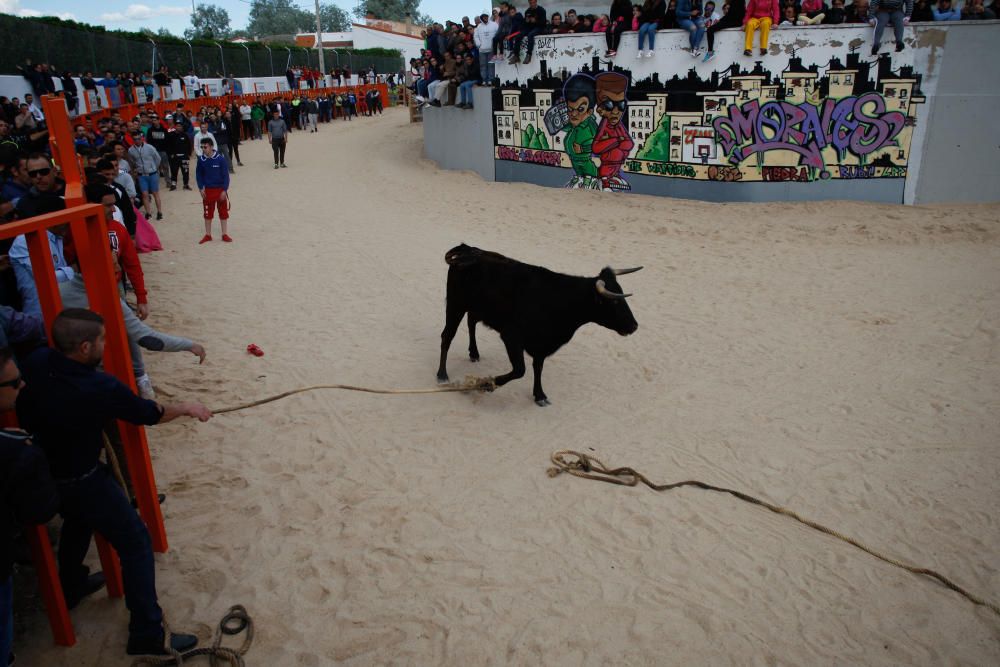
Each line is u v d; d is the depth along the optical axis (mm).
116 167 8922
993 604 4121
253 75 40969
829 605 4105
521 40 17359
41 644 3635
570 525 4758
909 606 4105
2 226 3018
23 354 4156
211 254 11688
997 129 13805
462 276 6273
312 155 25172
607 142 16641
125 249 5918
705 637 3850
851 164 14508
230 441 5754
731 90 14648
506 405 6473
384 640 3785
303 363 7355
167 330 8211
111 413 3246
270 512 4855
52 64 23156
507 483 5230
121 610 3902
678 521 4809
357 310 9031
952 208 13898
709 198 15445
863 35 13711
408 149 25234
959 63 13539
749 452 5703
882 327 8328
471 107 19703
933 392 6699
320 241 12586
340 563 4363
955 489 5203
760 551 4535
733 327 8453
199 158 12000
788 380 7035
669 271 10727
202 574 4230
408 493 5094
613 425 6133
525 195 17062
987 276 9945
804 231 12734
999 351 7543
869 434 5977
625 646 3779
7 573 2898
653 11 15125
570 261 11312
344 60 53188
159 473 5250
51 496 2898
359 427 6023
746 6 14742
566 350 7801
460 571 4309
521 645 3771
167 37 34781
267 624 3877
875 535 4711
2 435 2791
